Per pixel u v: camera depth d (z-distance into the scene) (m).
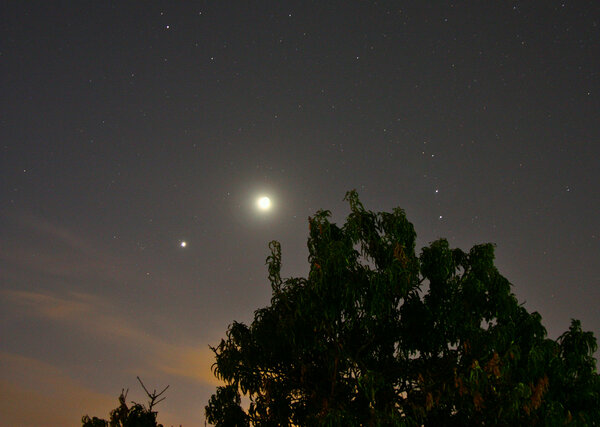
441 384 10.27
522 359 10.41
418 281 11.12
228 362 11.38
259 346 11.43
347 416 9.72
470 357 10.47
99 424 14.09
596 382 10.77
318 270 10.30
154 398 13.86
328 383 11.19
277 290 10.98
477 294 10.91
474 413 10.03
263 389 11.45
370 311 10.33
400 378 11.01
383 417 9.58
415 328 10.94
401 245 10.72
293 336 10.59
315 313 10.52
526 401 9.58
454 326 10.98
